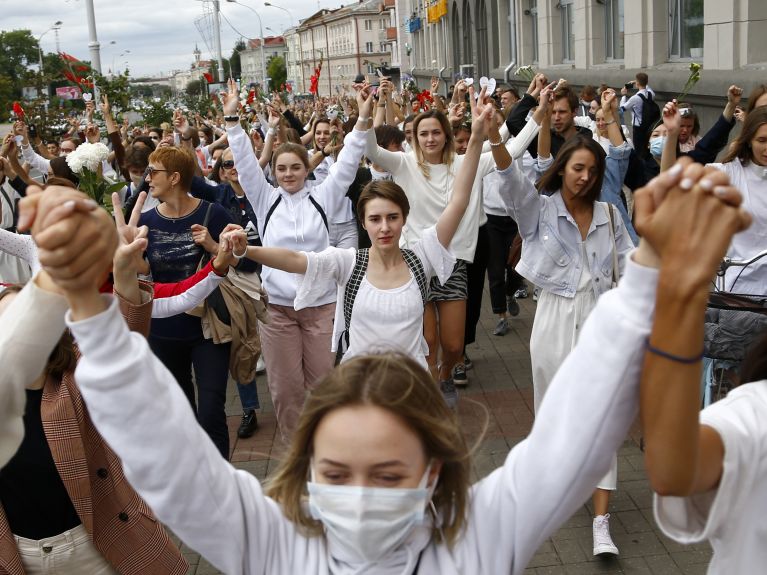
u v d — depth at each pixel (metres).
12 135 7.01
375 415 1.56
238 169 5.55
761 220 4.71
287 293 5.14
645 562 4.16
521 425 5.81
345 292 4.18
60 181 3.26
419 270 4.18
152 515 2.84
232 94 5.56
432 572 1.64
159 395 1.46
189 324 4.59
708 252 1.23
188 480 1.49
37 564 2.66
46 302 1.65
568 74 18.77
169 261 4.58
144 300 2.77
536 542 1.58
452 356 5.70
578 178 4.21
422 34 47.09
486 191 7.64
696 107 12.55
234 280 4.62
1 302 2.41
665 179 1.24
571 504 1.51
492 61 28.08
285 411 5.38
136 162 7.14
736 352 4.05
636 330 1.34
